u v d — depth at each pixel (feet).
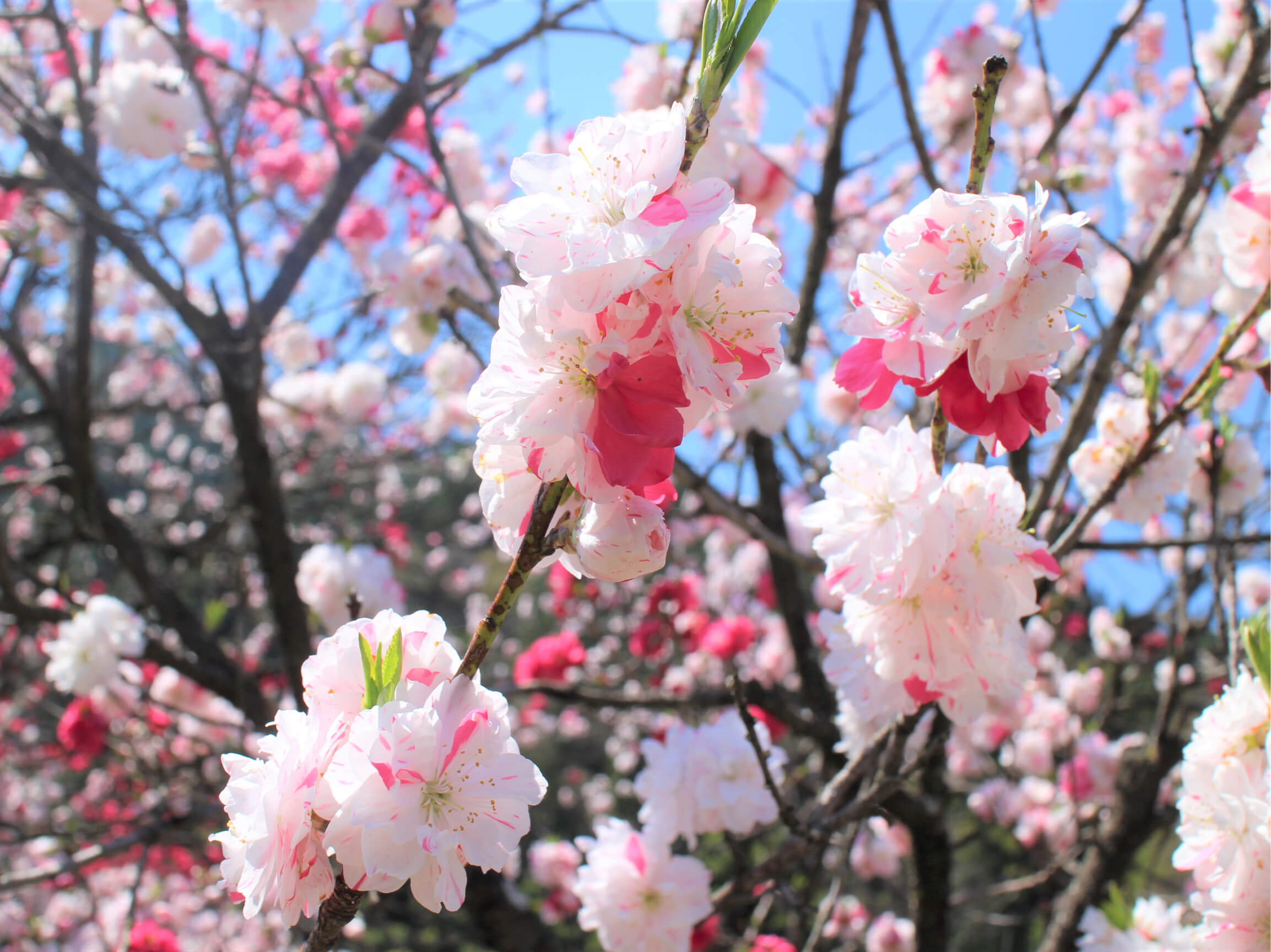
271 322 13.88
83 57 16.97
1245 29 10.18
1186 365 13.91
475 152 15.52
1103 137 19.02
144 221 11.48
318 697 3.52
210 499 29.14
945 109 12.95
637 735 26.25
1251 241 5.77
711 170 10.11
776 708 12.48
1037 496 7.28
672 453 3.16
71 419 14.56
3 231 13.37
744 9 3.26
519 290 3.21
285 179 19.79
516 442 3.26
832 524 4.84
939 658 4.82
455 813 3.32
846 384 4.28
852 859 16.94
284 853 3.19
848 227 19.89
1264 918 4.32
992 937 22.90
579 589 18.44
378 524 27.43
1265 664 4.78
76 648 12.87
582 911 7.89
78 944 19.40
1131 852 12.12
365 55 12.80
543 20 10.74
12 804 21.84
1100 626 16.46
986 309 3.84
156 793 17.46
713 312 3.32
